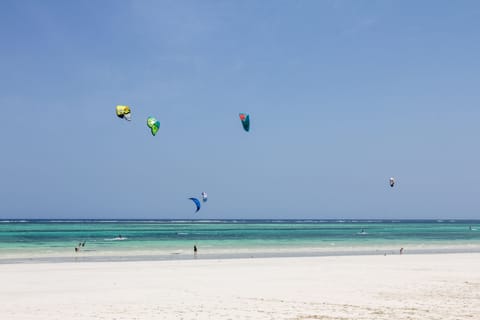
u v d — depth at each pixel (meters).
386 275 23.89
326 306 15.17
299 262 31.83
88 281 22.03
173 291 18.70
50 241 64.12
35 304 15.76
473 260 33.28
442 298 16.64
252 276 23.81
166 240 67.81
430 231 118.25
